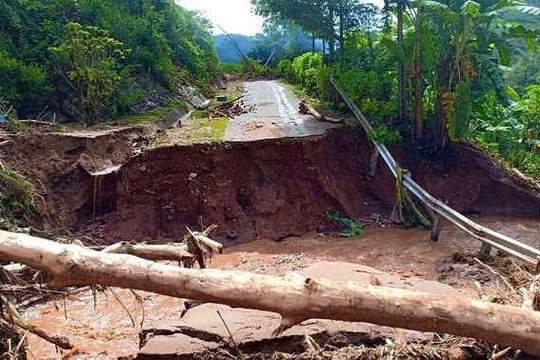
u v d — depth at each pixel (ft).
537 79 66.54
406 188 39.27
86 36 45.60
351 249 34.58
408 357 12.56
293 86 80.59
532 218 42.45
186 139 39.58
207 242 16.16
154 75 60.64
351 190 42.68
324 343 14.08
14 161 34.65
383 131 42.27
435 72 42.42
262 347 14.02
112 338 22.62
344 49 53.01
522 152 50.78
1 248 12.01
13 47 45.75
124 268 11.46
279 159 39.42
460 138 42.37
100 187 37.32
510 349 12.01
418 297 10.73
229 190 38.09
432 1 38.19
